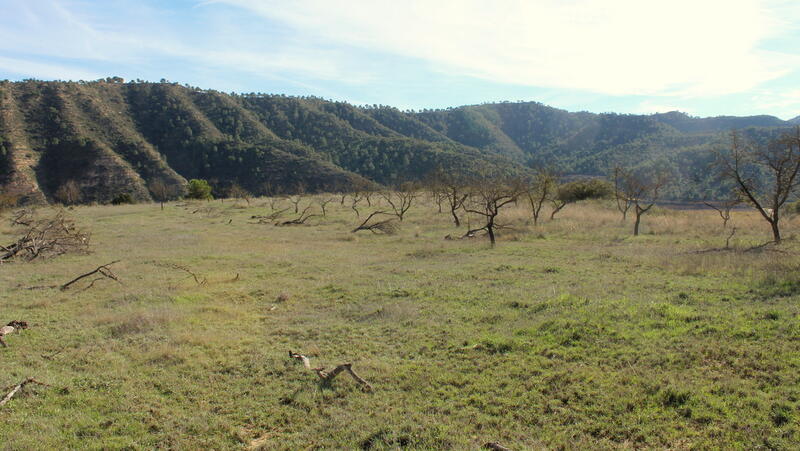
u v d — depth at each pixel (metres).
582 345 7.41
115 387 6.71
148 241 24.73
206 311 10.81
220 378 7.01
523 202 42.12
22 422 5.69
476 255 18.39
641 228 26.41
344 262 17.70
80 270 16.47
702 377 6.00
